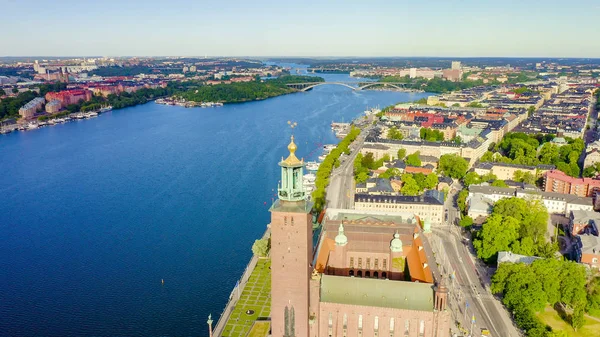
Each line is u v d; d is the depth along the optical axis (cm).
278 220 12612
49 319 16862
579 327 14975
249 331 15400
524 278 15812
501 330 15200
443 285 12600
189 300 17925
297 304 12962
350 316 13038
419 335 12775
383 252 16038
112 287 18850
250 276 19088
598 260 18350
